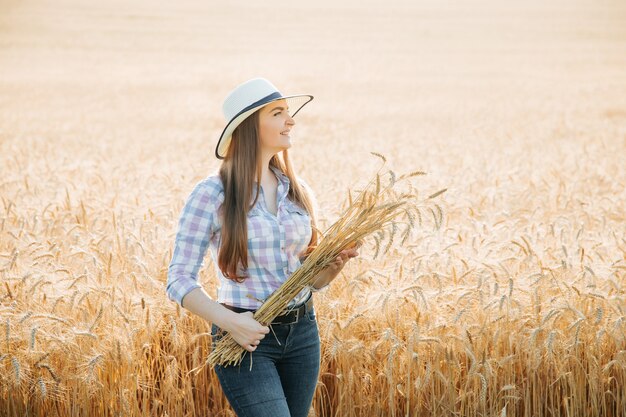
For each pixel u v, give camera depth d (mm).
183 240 2789
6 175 9539
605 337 3912
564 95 25531
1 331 3539
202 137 16312
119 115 21359
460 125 18172
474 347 3777
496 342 3691
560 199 7086
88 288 3955
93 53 42031
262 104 2783
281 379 2941
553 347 3670
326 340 3836
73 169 9344
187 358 4004
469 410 3660
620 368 3809
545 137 15227
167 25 56875
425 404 3709
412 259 4531
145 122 19797
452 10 70312
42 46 44188
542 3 76000
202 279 4332
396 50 44844
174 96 26719
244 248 2754
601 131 16109
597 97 24703
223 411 3826
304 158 10797
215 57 41125
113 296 3814
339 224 2881
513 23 59938
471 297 3820
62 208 6430
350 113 21438
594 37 50656
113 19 58938
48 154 12516
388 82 31062
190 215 2789
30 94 26766
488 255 4625
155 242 5035
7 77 32375
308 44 47938
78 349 3592
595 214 6309
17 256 4254
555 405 3873
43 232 5422
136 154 12422
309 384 2945
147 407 3699
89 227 5672
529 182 8062
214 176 2861
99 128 18234
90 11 63375
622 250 4656
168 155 12312
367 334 3891
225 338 2781
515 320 3807
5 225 5668
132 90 28562
